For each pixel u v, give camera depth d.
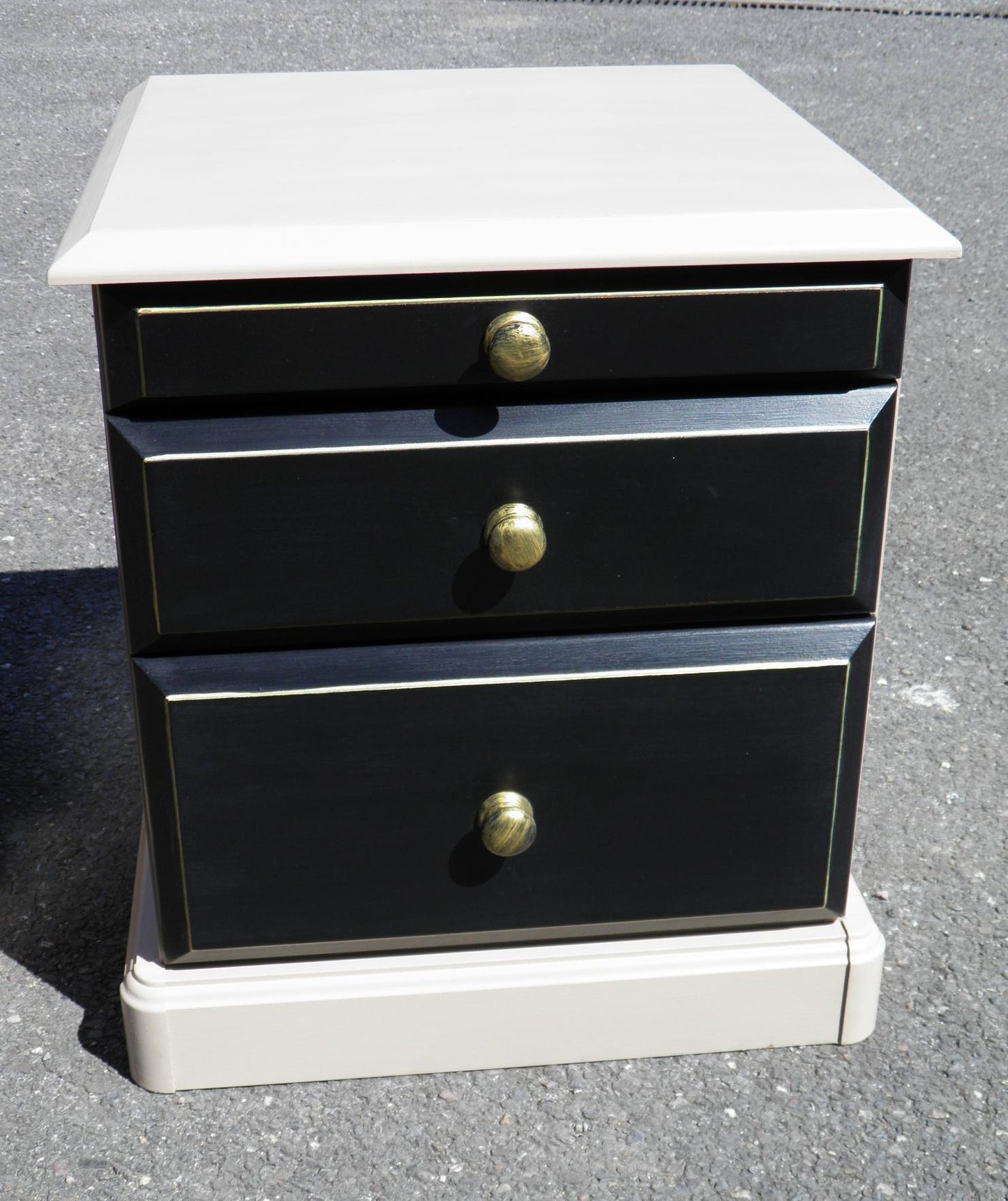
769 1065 1.53
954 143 4.97
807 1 6.89
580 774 1.38
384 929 1.44
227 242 1.15
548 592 1.30
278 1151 1.43
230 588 1.27
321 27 6.25
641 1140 1.44
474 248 1.15
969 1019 1.59
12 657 2.29
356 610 1.29
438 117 1.54
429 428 1.23
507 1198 1.38
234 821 1.36
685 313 1.21
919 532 2.69
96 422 3.10
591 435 1.25
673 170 1.33
